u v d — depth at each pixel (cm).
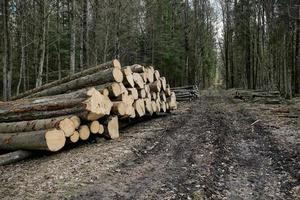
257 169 771
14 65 3319
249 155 889
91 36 2677
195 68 4450
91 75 1164
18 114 1001
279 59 3058
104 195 605
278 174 735
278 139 1062
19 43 3234
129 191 628
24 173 743
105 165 778
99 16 2495
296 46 2903
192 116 1633
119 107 1089
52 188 639
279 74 3042
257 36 3378
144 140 1045
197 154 886
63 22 3297
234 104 2384
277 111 1767
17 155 862
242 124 1380
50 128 883
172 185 660
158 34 4122
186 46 4162
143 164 799
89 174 715
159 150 938
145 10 3459
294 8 2614
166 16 4497
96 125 1000
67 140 934
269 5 2945
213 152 902
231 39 4819
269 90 2916
